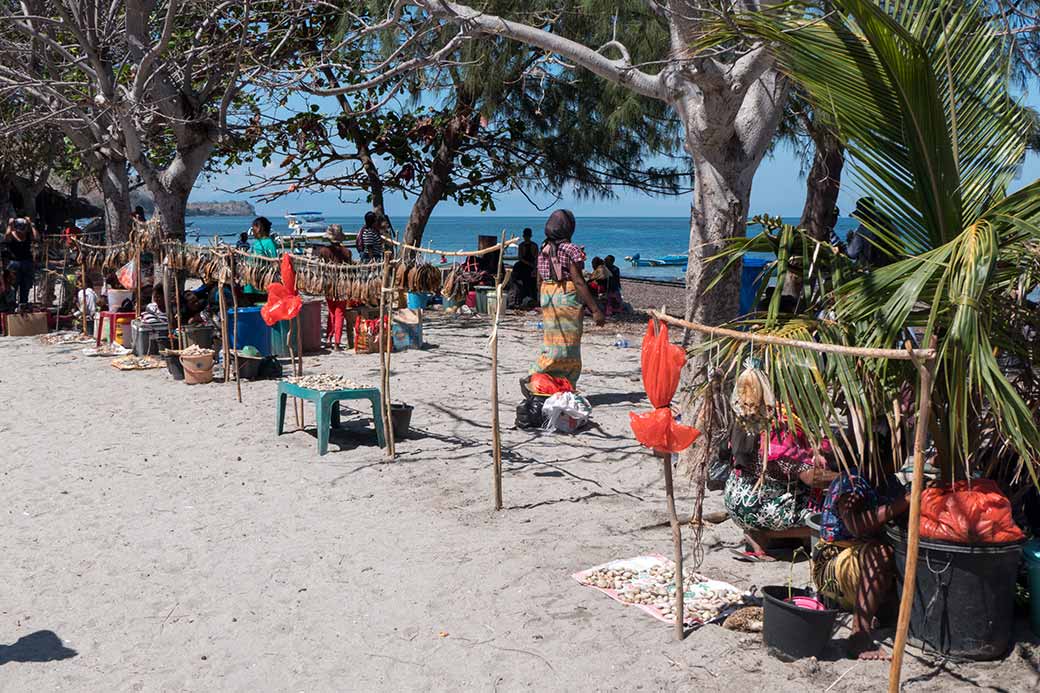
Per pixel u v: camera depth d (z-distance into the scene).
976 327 3.69
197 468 7.61
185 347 11.70
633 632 4.53
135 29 13.53
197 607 4.98
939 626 4.08
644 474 7.33
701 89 6.43
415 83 15.49
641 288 26.00
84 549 5.83
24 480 7.31
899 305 3.98
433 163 19.14
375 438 8.49
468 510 6.45
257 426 8.98
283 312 8.45
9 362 12.52
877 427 4.43
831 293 4.44
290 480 7.25
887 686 3.90
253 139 17.33
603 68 6.93
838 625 4.44
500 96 16.09
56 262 17.03
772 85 6.73
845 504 4.23
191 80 14.76
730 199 6.77
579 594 5.01
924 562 4.06
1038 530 4.79
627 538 5.87
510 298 18.72
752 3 6.14
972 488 4.13
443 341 14.44
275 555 5.69
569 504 6.57
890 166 4.40
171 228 14.99
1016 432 3.68
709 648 4.34
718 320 6.88
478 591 5.08
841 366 4.02
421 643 4.51
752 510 5.32
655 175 18.11
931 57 4.34
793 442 5.08
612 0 11.96
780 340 3.62
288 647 4.51
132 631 4.70
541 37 7.12
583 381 11.27
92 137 16.44
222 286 10.88
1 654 4.46
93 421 9.24
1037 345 4.40
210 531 6.12
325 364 12.35
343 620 4.79
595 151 17.67
